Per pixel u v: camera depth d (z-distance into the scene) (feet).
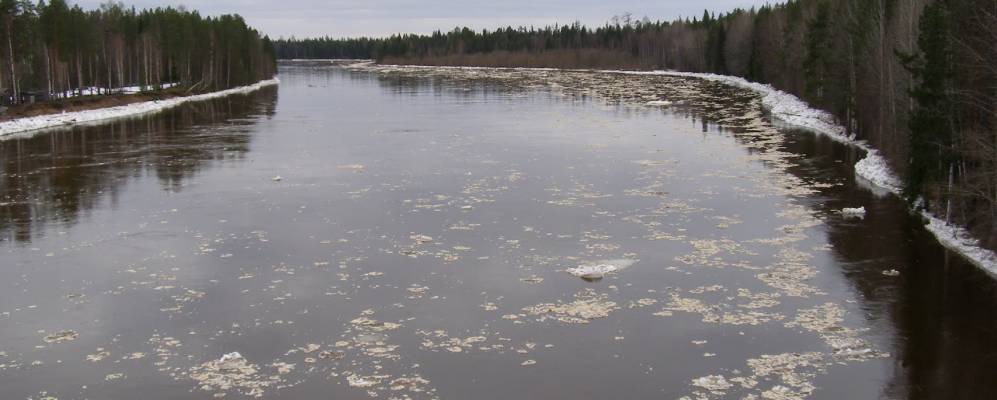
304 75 547.90
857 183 122.42
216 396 54.08
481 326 65.67
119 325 66.18
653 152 152.76
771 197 111.96
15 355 60.59
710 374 57.11
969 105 92.99
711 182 122.72
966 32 96.48
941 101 96.32
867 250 86.17
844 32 190.60
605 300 71.20
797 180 124.57
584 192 115.03
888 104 142.82
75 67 334.65
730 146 161.27
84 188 121.19
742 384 55.57
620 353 60.59
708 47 457.68
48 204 110.22
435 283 75.77
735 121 207.92
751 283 75.56
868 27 170.81
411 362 59.21
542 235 91.81
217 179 127.85
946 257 83.61
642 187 118.62
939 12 98.94
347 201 110.32
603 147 159.53
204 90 347.56
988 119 89.76
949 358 59.47
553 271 79.05
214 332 64.69
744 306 69.82
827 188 118.52
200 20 378.32
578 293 73.00
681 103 263.29
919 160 99.91
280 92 353.31
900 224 97.04
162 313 68.69
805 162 141.90
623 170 132.98
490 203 108.27
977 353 60.18
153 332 64.69
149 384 55.83
